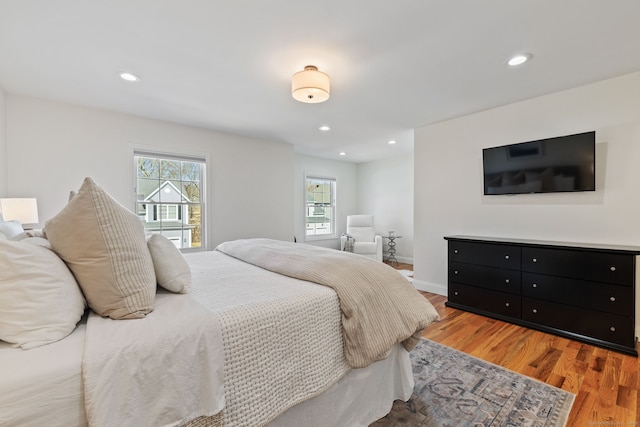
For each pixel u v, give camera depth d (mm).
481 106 3170
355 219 6281
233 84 2598
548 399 1653
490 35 1887
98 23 1751
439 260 3770
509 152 3059
